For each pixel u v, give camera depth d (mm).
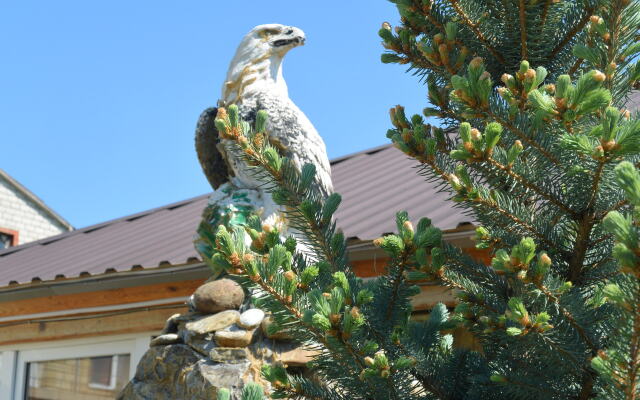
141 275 10203
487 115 4648
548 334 4332
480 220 4949
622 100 5164
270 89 7492
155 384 6793
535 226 4742
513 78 4609
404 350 4953
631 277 3525
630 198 3309
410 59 5684
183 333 6828
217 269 7367
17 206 31281
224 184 7562
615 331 3816
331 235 5301
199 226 7383
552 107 4223
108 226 16812
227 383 6312
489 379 4855
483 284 5102
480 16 5406
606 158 4098
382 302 5043
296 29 7676
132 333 10711
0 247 30641
